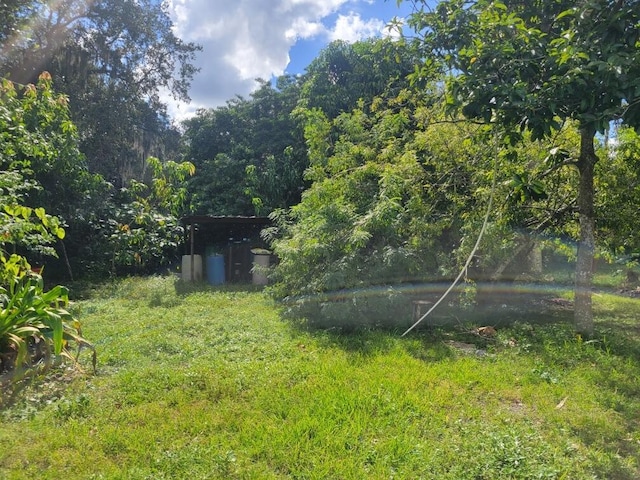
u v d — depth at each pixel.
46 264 11.79
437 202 7.59
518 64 4.33
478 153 7.15
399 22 5.59
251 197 15.13
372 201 7.68
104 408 3.65
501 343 5.80
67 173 10.53
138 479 2.68
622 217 6.67
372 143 8.96
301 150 15.44
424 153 8.05
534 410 3.78
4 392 3.87
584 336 5.90
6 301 4.50
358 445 3.06
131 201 13.58
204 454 2.93
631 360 5.05
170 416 3.52
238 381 4.19
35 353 4.50
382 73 13.09
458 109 4.76
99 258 12.21
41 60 13.75
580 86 3.90
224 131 18.66
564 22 5.20
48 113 8.55
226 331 6.20
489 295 7.40
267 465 2.85
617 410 3.81
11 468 2.83
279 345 5.48
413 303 6.66
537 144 6.51
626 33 3.96
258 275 11.73
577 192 6.84
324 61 14.49
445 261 6.91
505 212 6.58
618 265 11.89
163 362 4.86
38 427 3.33
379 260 6.54
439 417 3.50
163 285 10.64
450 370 4.65
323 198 8.09
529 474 2.71
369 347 5.40
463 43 5.12
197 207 15.93
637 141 6.46
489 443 3.07
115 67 17.14
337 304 6.28
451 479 2.70
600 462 2.95
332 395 3.84
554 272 10.48
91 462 2.88
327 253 6.73
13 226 5.11
